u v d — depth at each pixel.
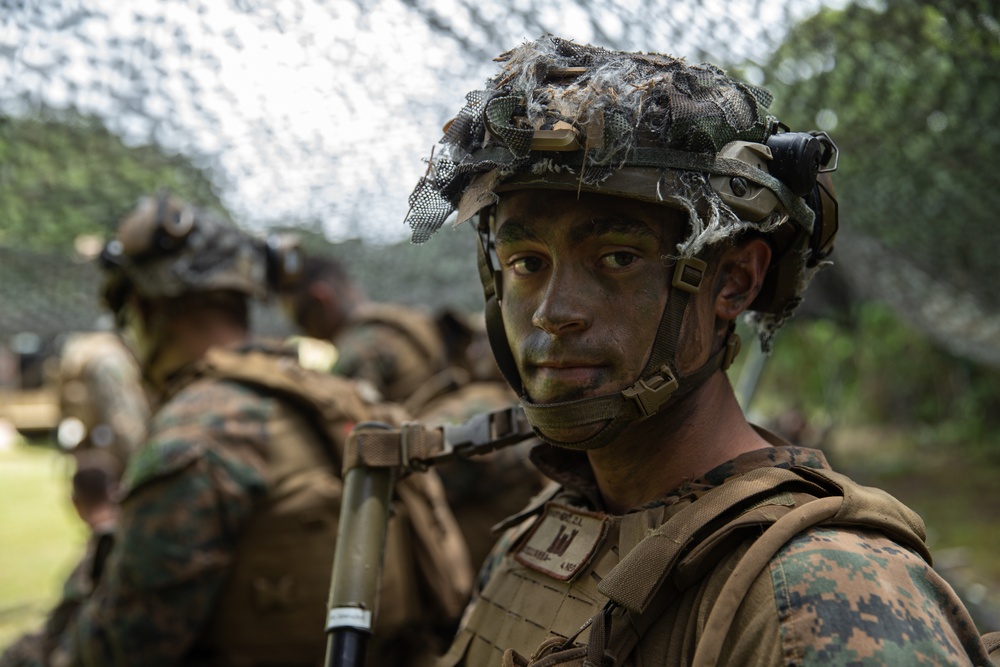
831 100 2.23
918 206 2.87
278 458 1.94
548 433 0.98
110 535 1.98
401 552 2.05
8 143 2.18
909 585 0.83
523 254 0.99
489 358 3.24
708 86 0.98
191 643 1.86
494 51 1.92
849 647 0.77
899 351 11.05
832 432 10.09
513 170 0.96
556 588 1.03
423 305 5.30
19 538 6.71
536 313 0.96
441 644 2.19
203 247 2.26
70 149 2.26
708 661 0.82
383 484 1.25
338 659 1.12
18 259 3.64
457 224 1.00
